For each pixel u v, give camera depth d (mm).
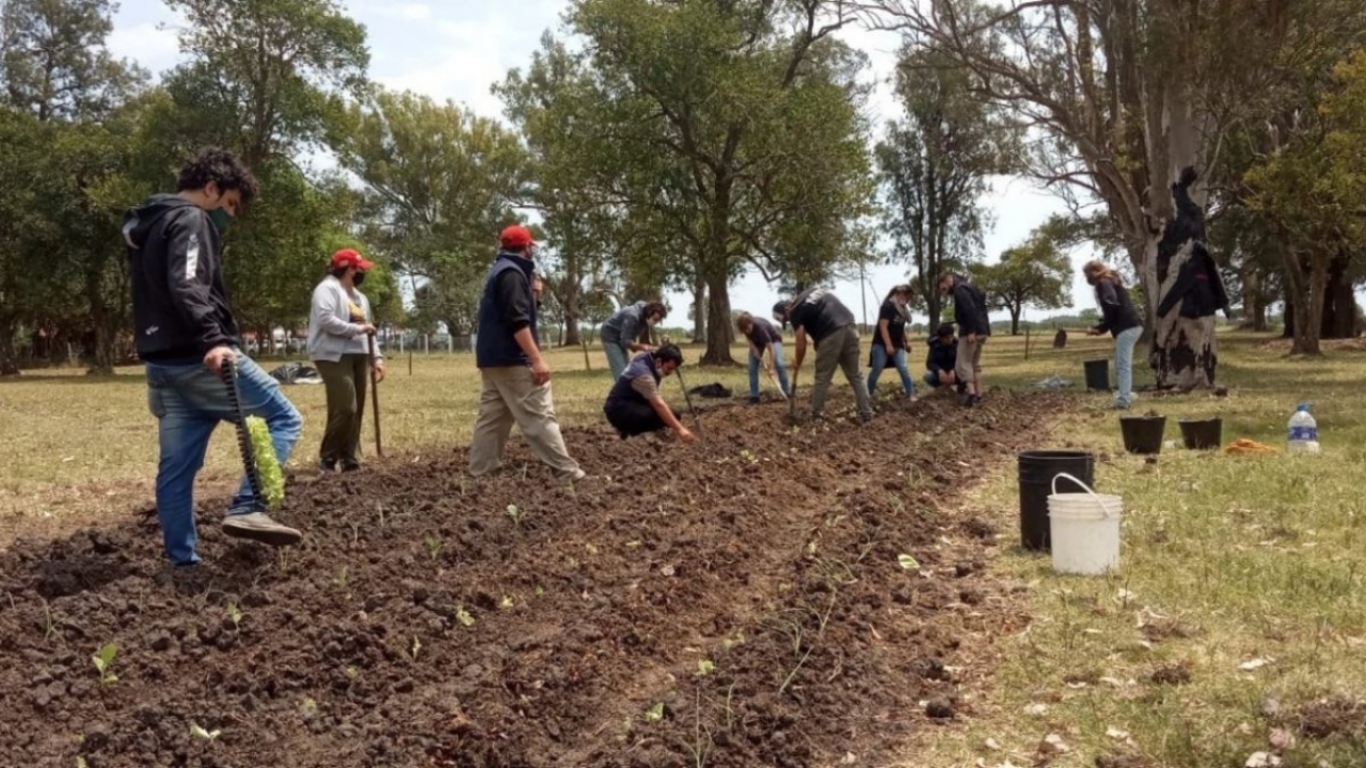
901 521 7418
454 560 6129
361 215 67500
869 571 6141
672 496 7941
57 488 9703
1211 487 8383
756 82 28391
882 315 16828
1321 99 24359
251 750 3771
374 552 6156
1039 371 27344
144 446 13094
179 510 5465
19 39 45281
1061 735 3932
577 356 50406
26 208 37438
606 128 29391
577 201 30641
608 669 4629
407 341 71000
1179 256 18953
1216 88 19453
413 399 20766
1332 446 10688
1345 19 20891
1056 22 26516
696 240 30344
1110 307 15930
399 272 68562
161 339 5277
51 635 4500
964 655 4832
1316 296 31984
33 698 3975
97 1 46094
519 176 66875
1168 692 4219
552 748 3939
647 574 5969
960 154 51250
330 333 9047
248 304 45094
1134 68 22625
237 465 10781
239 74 36500
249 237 36781
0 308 41031
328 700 4223
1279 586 5559
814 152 29078
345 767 3654
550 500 7531
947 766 3725
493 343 8125
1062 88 26578
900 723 4086
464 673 4531
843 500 8203
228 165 5367
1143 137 27891
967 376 16094
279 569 5605
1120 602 5434
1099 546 5984
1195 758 3662
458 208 67688
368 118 66375
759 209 31484
